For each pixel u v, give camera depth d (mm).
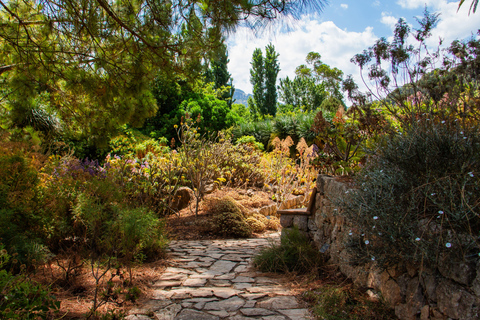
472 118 2471
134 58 4637
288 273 3604
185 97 18688
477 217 1724
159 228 4480
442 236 1825
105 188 3881
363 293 2738
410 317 2084
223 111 19828
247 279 3516
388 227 2039
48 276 3139
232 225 6191
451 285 1753
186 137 7926
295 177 9812
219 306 2746
